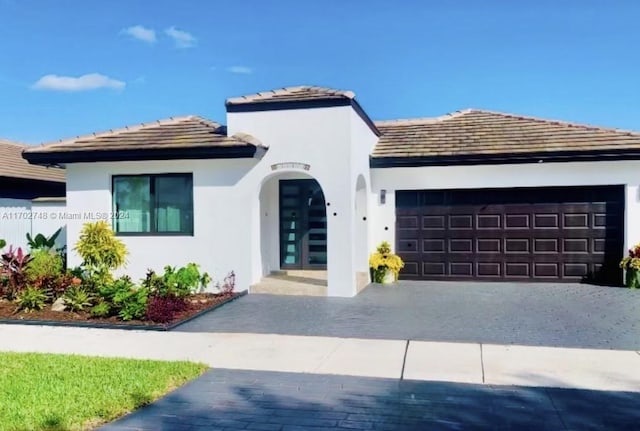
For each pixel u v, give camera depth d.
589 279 15.85
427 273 16.78
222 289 14.38
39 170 21.89
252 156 13.86
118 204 15.30
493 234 16.34
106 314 11.34
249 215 14.34
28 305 11.91
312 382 7.30
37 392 6.78
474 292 14.45
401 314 11.64
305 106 13.95
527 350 8.73
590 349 8.78
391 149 17.00
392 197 16.81
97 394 6.70
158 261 14.83
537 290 14.71
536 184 15.94
